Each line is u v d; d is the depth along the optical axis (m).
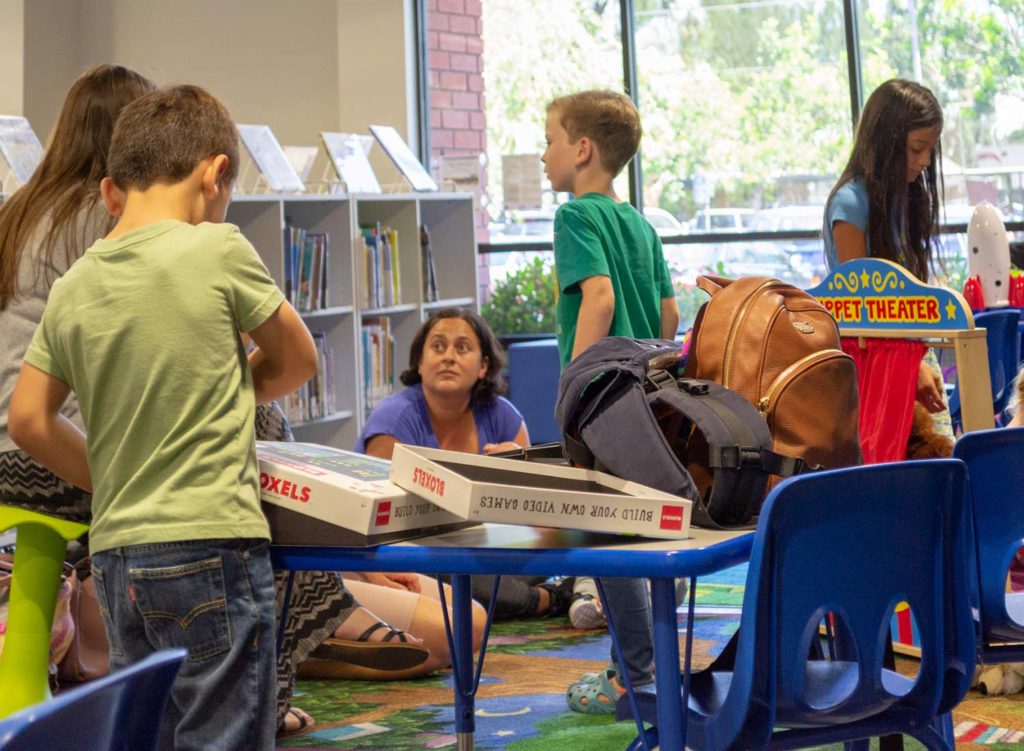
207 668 1.77
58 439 1.93
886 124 3.38
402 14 7.02
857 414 1.97
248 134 5.85
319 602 2.95
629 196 7.39
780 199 7.16
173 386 1.79
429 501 1.79
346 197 5.89
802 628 1.65
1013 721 2.88
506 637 3.92
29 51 6.94
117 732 0.94
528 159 7.39
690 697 1.84
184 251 1.84
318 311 5.71
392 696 3.31
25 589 2.15
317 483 1.78
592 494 1.68
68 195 2.34
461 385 3.80
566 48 7.36
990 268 4.04
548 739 2.86
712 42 7.20
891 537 1.72
